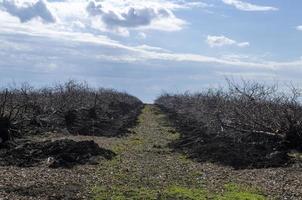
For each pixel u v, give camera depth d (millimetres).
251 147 28516
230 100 36469
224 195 17516
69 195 17094
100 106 54750
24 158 24094
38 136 33062
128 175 21594
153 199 16828
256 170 22984
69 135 35844
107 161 25016
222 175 21969
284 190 18359
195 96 67125
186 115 56031
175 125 50125
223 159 25984
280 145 27750
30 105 39938
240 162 24969
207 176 21750
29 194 17031
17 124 32938
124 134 40344
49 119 38562
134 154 28500
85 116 44906
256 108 30234
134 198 16922
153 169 23406
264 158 25375
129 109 76562
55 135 34406
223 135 32656
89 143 26750
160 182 20188
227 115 32531
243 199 16781
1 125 29250
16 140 29406
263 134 29312
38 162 23625
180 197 17141
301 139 27578
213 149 28484
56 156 24359
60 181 19562
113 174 21703
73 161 24188
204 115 41625
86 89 62281
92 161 24375
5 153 24766
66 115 41094
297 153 26344
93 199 16672
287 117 27594
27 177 20047
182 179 20984
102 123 44812
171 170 23266
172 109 74625
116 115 57781
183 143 33438
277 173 21750
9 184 18469
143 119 61844
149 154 28734
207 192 18141
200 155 27797
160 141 36125
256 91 39812
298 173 21609
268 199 17016
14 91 43875
